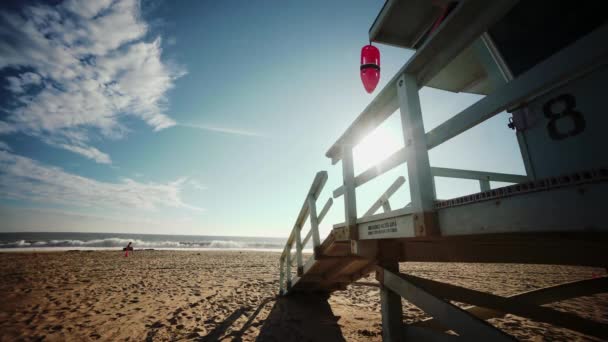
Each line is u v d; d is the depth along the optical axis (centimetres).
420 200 171
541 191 115
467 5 139
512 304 226
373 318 496
